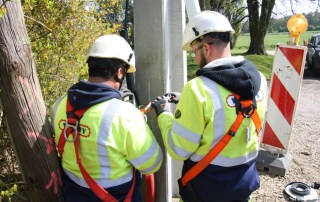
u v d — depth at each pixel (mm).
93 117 1821
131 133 1837
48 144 2148
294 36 3986
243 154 1919
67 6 3133
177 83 3062
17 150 2145
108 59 1863
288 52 3957
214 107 1772
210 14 1918
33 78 2049
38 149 2105
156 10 2430
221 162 1886
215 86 1793
